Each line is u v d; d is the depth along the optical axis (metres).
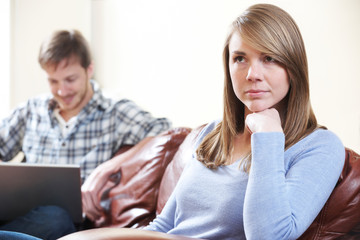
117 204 1.76
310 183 1.03
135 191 1.75
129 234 0.92
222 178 1.14
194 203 1.17
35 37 2.90
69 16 2.88
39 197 1.67
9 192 1.67
